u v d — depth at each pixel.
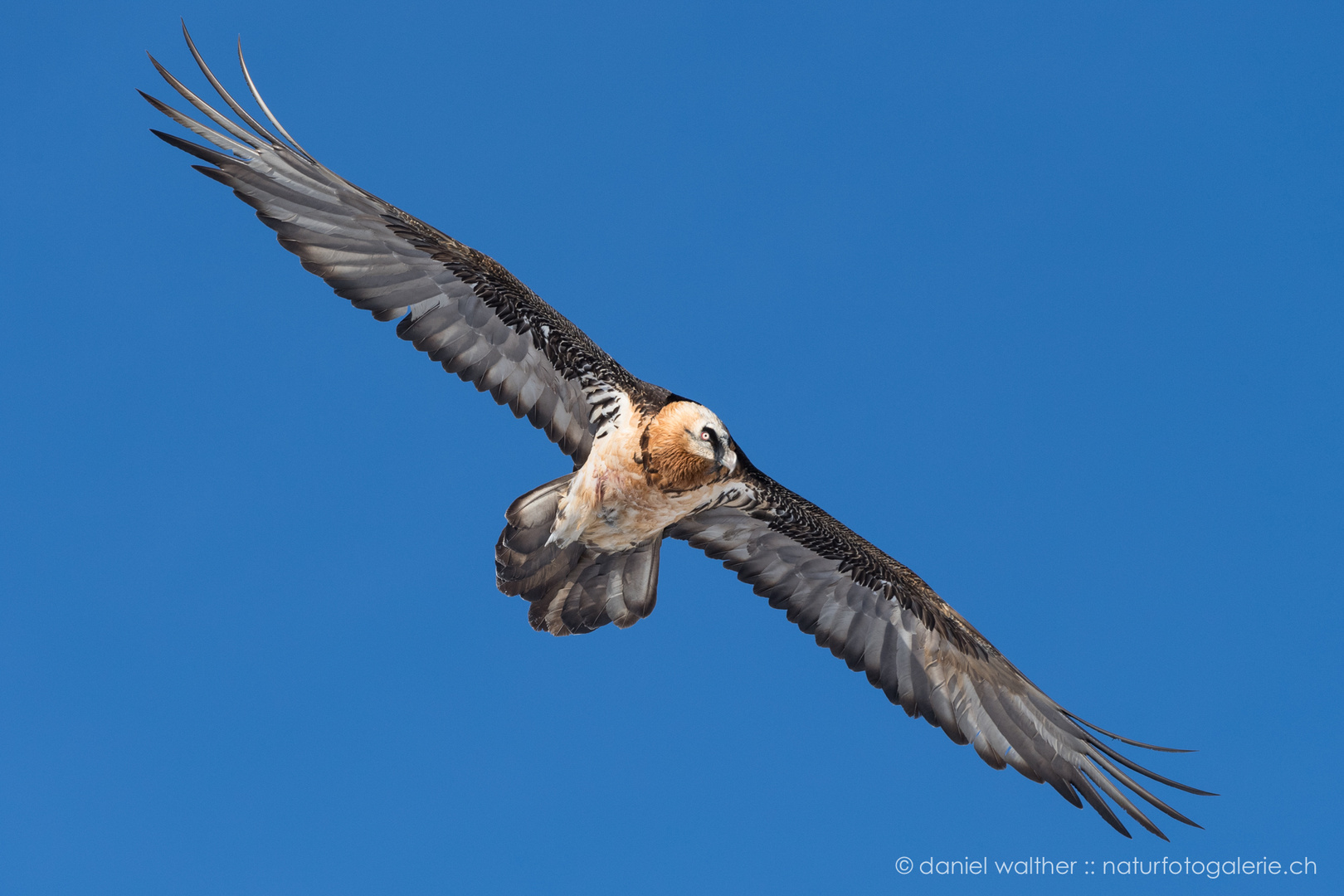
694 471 13.21
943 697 14.90
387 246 12.54
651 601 14.18
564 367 13.36
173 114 11.59
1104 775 13.68
